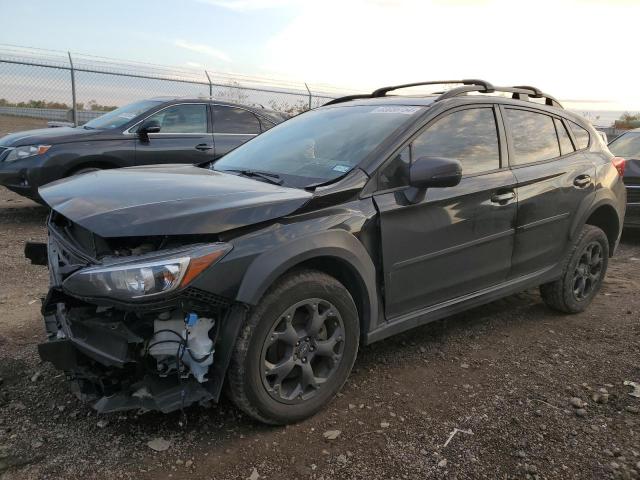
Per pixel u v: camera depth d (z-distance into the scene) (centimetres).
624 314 459
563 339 405
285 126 421
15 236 677
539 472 252
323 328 291
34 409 291
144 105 793
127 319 246
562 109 458
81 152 720
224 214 252
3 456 252
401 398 314
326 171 318
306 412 286
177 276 234
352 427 284
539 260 410
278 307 265
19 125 1259
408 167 322
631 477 249
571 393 323
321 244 274
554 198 406
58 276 275
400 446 269
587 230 445
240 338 256
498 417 296
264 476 246
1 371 328
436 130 345
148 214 245
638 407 307
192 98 818
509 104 399
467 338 402
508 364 361
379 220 302
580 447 271
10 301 447
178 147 783
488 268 370
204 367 254
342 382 302
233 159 396
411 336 403
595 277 463
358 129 351
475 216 351
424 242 325
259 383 265
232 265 248
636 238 788
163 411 248
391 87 445
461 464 257
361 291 302
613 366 360
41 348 243
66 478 240
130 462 252
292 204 271
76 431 273
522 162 393
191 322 248
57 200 286
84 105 1259
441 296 348
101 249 256
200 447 265
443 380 337
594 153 460
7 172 701
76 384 270
